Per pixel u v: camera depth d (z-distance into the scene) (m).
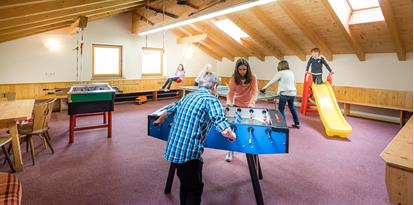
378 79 6.16
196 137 1.88
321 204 2.45
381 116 6.16
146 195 2.57
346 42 6.10
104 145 4.06
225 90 6.10
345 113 6.62
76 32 6.50
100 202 2.43
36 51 6.31
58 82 6.71
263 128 2.16
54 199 2.46
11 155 3.54
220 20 7.09
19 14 2.90
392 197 1.82
